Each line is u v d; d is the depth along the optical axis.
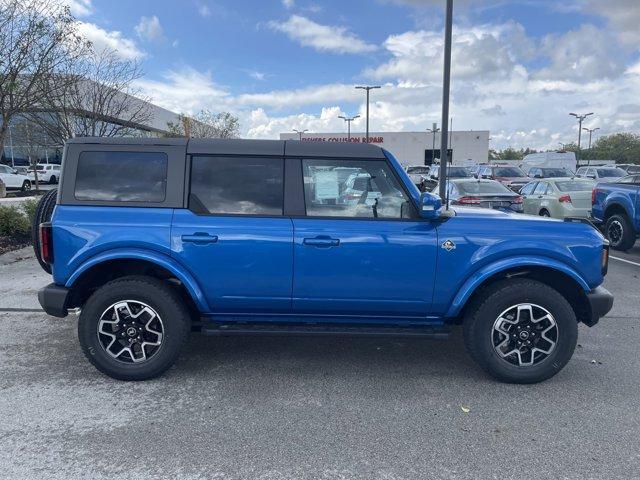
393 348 4.95
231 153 4.07
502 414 3.63
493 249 3.99
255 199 4.06
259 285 4.02
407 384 4.13
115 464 2.99
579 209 12.20
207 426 3.44
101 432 3.35
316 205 4.07
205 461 3.03
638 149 86.06
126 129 15.50
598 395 3.94
